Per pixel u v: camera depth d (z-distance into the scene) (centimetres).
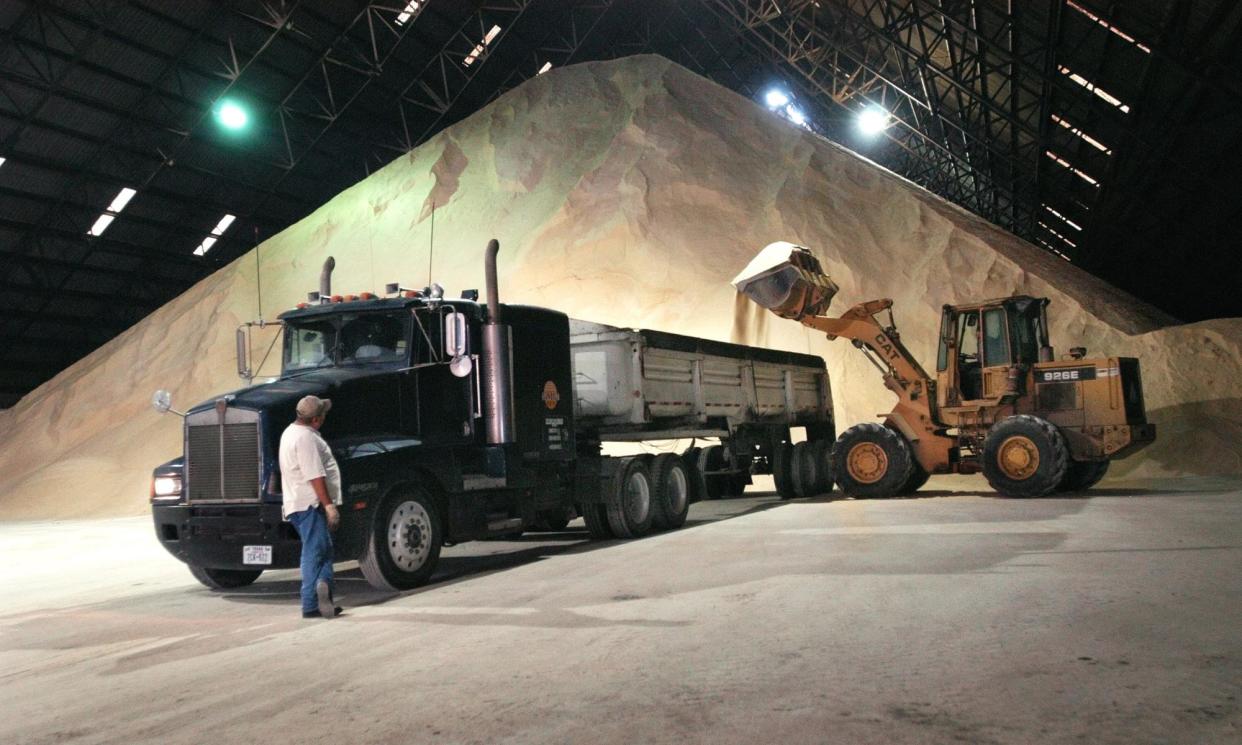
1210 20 1927
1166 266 3294
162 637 672
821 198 2773
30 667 596
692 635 546
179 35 2964
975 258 2580
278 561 782
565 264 2495
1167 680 411
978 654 469
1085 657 455
